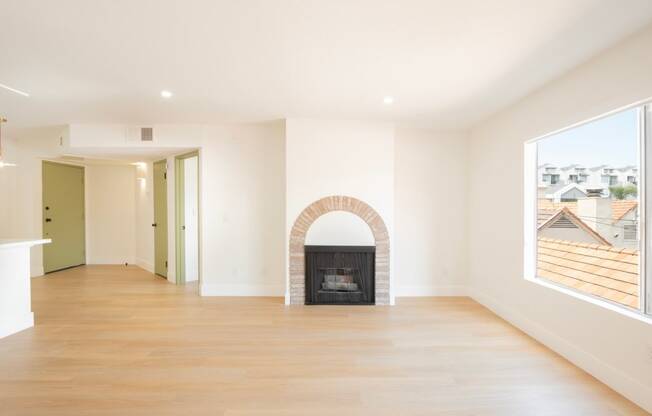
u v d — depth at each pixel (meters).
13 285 3.37
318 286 4.41
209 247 4.77
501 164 3.97
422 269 4.90
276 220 4.80
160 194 5.92
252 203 4.79
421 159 4.88
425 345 3.13
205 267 4.77
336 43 2.38
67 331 3.42
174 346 3.07
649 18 2.04
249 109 3.94
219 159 4.74
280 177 4.79
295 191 4.39
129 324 3.63
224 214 4.77
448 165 4.89
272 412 2.12
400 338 3.29
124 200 7.10
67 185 6.56
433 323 3.71
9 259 3.33
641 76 2.18
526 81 3.05
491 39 2.31
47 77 2.95
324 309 4.20
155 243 6.13
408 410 2.15
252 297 4.71
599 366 2.51
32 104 3.70
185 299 4.59
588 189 2.83
